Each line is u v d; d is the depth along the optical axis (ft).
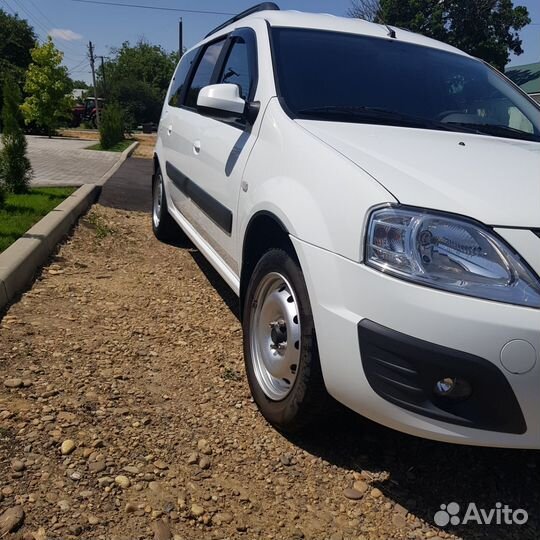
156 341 12.01
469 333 6.53
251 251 10.34
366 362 7.14
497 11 87.15
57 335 11.69
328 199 7.89
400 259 6.90
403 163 7.92
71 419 8.77
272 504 7.54
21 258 14.25
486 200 7.09
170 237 20.24
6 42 168.66
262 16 12.66
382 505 7.73
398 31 13.41
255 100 10.96
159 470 7.88
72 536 6.57
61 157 53.78
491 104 11.89
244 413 9.55
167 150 18.29
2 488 7.16
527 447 6.83
